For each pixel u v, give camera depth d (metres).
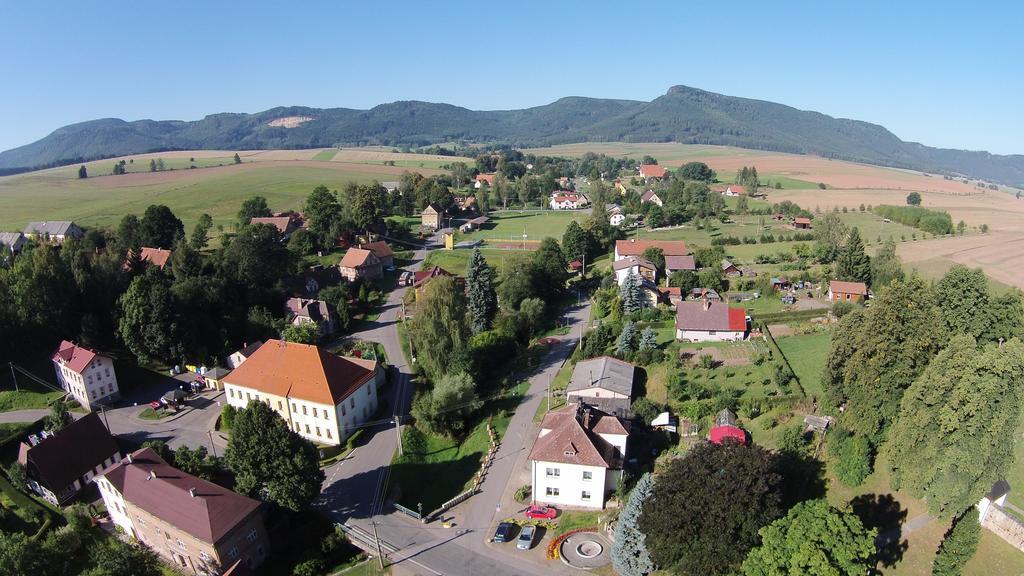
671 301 121.12
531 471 71.06
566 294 141.00
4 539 54.97
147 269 117.25
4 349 100.31
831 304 113.06
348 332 125.62
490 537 60.44
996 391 50.62
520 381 95.56
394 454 77.81
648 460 68.81
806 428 68.06
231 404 89.69
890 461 59.62
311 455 64.56
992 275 124.44
